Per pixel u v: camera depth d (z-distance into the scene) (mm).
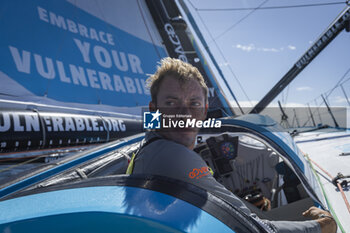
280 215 1907
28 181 1261
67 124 6352
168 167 805
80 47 15039
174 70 894
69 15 14891
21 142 5379
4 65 11203
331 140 8453
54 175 1326
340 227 1943
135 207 612
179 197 670
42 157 5684
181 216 611
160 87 907
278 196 2271
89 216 598
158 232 576
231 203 806
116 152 1701
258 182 2385
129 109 16516
